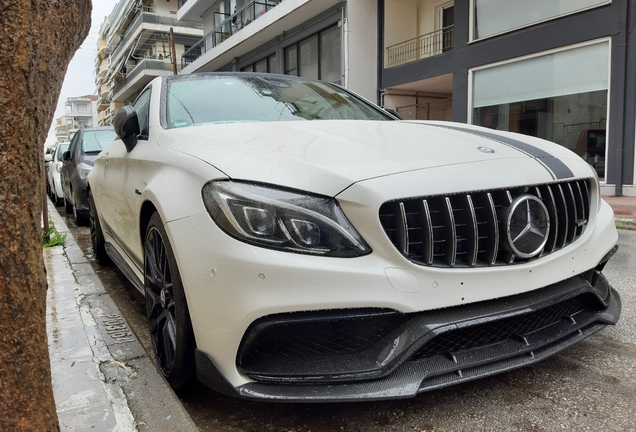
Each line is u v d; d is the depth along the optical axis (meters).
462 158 2.10
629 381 2.34
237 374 1.82
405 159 2.03
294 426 2.06
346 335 1.85
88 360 2.39
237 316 1.77
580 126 10.00
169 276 2.28
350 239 1.80
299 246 1.77
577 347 2.75
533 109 10.86
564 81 10.23
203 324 1.87
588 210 2.41
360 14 14.54
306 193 1.84
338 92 3.57
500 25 11.39
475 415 2.09
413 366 1.84
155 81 3.36
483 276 1.93
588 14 9.61
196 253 1.88
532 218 2.04
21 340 1.07
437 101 15.59
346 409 2.18
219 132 2.35
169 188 2.13
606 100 9.53
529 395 2.24
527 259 2.06
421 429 2.00
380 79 14.81
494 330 2.02
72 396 2.04
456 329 1.84
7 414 1.06
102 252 4.73
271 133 2.28
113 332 2.86
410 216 1.89
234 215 1.82
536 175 2.12
